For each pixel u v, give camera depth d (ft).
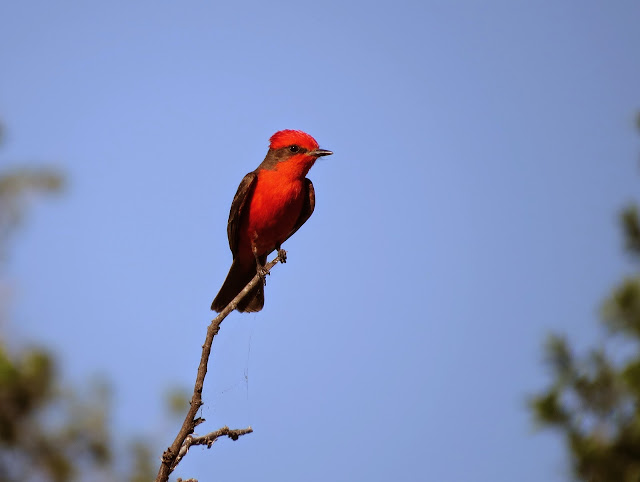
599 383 25.99
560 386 26.40
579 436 25.54
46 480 37.47
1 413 37.11
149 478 38.04
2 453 37.24
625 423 25.30
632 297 26.91
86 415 38.24
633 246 31.55
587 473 25.21
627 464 24.77
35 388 37.29
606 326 27.12
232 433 29.50
